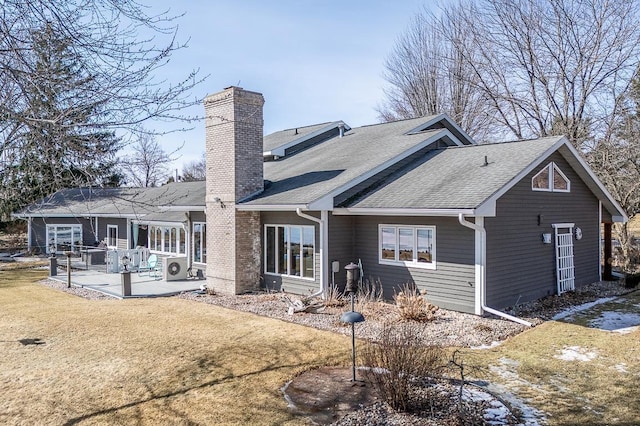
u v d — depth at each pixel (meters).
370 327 11.30
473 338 10.34
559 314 12.71
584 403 6.99
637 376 8.07
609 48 27.19
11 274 21.86
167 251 22.33
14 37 4.71
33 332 11.10
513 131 32.31
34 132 4.92
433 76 40.09
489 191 11.91
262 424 6.36
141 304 14.48
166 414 6.71
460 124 38.09
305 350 9.52
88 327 11.53
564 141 14.32
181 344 10.02
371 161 16.31
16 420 6.56
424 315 11.76
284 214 15.83
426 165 15.88
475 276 12.15
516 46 31.11
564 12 28.52
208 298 15.38
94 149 5.38
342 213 14.30
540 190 14.34
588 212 17.00
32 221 30.52
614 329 11.16
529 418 6.50
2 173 5.89
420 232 13.48
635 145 21.39
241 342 10.12
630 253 21.23
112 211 25.98
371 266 14.80
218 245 16.64
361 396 7.17
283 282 15.89
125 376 8.17
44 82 4.81
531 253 13.95
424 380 7.57
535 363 8.74
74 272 21.86
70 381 7.97
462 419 6.25
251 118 16.30
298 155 21.41
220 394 7.37
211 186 16.91
